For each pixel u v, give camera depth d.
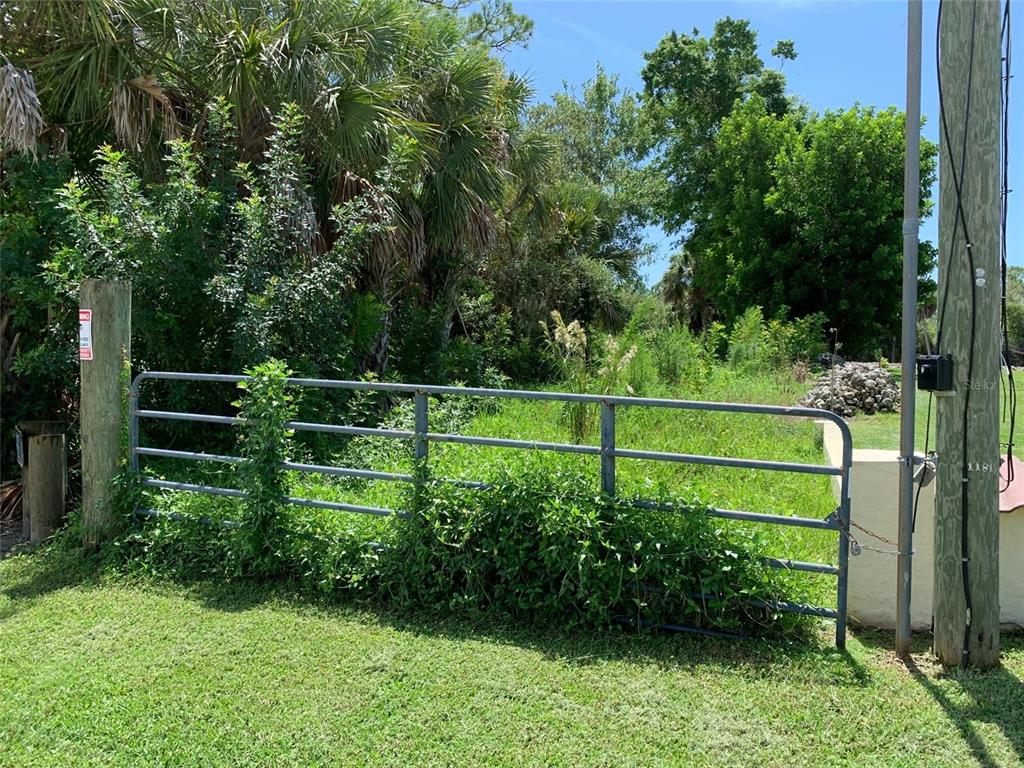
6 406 7.47
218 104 8.07
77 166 8.83
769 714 3.35
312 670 3.79
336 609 4.57
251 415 5.20
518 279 18.97
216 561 5.19
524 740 3.17
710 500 4.68
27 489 6.17
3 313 7.54
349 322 9.47
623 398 4.22
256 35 8.27
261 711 3.40
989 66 3.57
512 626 4.27
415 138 9.61
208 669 3.80
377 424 8.55
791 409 3.96
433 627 4.29
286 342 7.89
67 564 5.40
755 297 24.72
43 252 7.40
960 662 3.75
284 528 5.04
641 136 28.78
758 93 28.78
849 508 3.95
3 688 3.63
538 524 4.32
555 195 19.72
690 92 29.89
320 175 9.41
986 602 3.72
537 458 4.71
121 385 5.66
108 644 4.12
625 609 4.26
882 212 22.78
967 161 3.61
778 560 4.07
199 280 7.53
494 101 11.92
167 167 8.62
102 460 5.59
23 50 8.21
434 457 5.15
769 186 25.17
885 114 23.23
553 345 13.65
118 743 3.17
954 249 3.66
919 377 3.72
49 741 3.19
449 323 13.33
